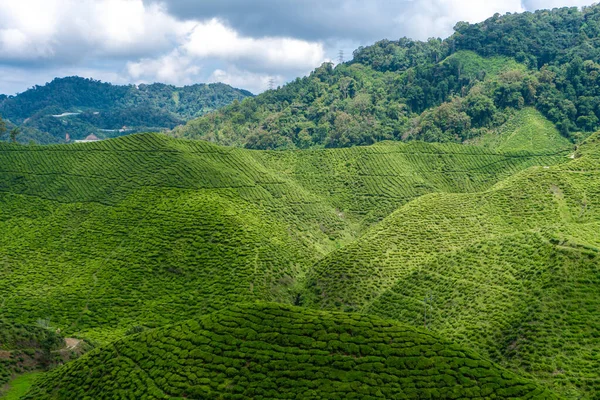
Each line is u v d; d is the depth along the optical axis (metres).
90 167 183.62
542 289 86.31
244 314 73.00
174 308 118.88
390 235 131.12
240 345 67.25
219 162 193.75
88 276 132.00
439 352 63.78
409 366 61.97
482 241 109.00
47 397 71.56
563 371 71.38
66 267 136.75
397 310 99.12
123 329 112.06
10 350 88.00
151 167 180.00
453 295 96.19
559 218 121.56
